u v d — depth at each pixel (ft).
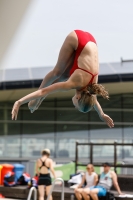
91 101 35.06
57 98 144.46
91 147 96.43
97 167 101.86
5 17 80.84
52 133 144.05
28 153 144.05
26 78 122.72
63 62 36.04
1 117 145.18
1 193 96.48
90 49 34.88
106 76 119.65
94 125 141.69
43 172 78.69
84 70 34.53
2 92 130.52
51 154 143.13
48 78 37.24
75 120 143.23
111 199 76.69
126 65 125.39
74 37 34.94
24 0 80.74
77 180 92.32
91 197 76.13
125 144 91.04
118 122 137.28
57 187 95.35
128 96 134.92
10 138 144.46
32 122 144.97
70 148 142.72
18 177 100.48
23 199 91.91
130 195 77.87
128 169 107.76
